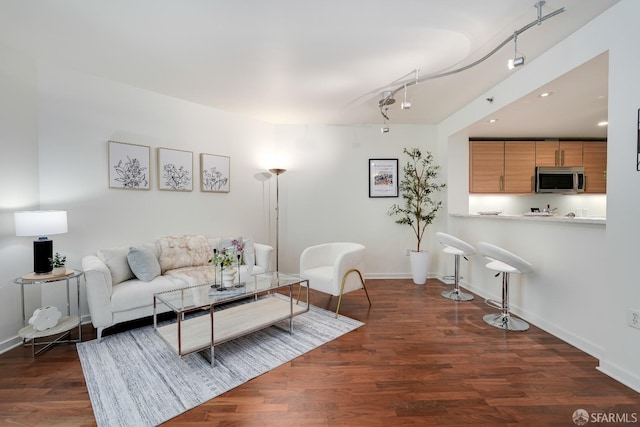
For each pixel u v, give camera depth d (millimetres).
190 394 1784
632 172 1789
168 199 3559
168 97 3516
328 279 3125
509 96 2963
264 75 2930
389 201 4699
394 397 1755
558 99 2871
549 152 4758
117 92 3119
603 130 4277
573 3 1854
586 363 2102
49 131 2703
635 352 1794
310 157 4633
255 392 1809
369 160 4676
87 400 1726
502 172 4742
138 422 1552
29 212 2303
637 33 1748
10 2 1853
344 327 2787
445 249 3725
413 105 3816
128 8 1920
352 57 2564
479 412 1621
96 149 2994
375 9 1922
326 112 4102
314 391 1816
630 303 1819
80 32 2203
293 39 2291
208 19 2039
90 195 2963
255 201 4391
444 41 2312
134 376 1969
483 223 3600
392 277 4707
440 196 4559
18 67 2488
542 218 2623
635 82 1764
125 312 2566
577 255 2328
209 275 3059
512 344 2406
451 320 2945
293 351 2324
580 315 2311
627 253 1829
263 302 3018
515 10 1931
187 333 2252
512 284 3078
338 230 4672
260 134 4426
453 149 4344
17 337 2469
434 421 1556
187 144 3693
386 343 2457
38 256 2389
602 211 5078
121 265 2854
